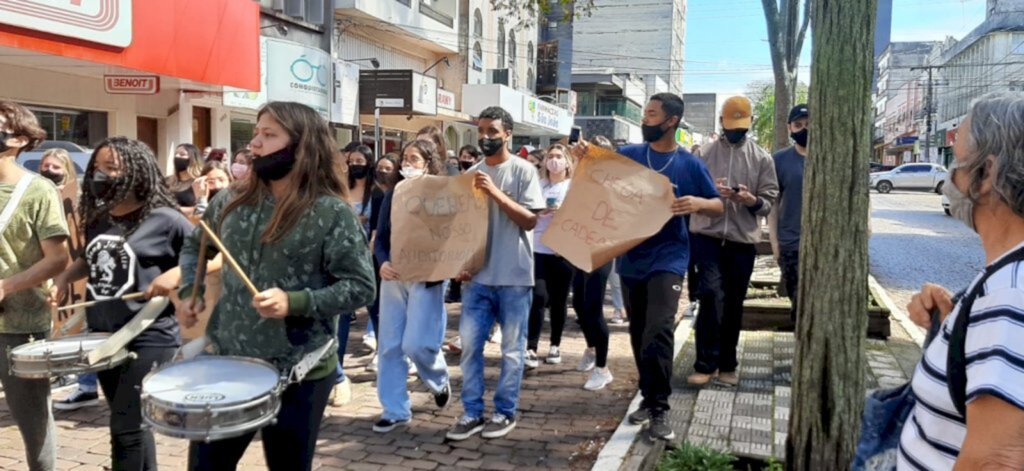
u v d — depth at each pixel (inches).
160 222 129.6
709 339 212.4
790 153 228.7
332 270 103.0
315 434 107.9
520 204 177.2
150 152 131.7
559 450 176.2
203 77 477.4
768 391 209.5
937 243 676.7
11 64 435.2
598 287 220.4
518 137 1633.9
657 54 2474.2
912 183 1593.3
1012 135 57.1
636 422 180.5
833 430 127.0
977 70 2158.0
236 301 102.8
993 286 56.5
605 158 169.8
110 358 117.7
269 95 615.8
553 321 252.7
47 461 135.3
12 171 132.7
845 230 124.3
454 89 1103.0
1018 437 52.4
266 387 92.7
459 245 175.5
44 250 130.8
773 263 487.5
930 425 63.0
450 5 1052.5
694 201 163.8
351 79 770.8
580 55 2514.8
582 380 233.6
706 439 169.9
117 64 405.7
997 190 57.6
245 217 103.8
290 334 102.3
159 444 176.4
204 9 471.8
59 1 363.6
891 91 3602.4
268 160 101.0
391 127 948.0
